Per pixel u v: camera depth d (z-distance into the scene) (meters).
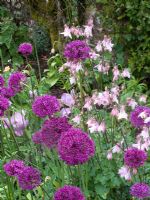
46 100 0.83
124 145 1.07
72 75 1.16
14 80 1.04
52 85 1.80
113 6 1.83
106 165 1.01
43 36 2.48
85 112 1.10
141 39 1.80
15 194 1.03
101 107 1.25
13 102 1.41
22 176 0.75
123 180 0.98
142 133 0.88
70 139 0.72
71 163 0.71
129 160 0.80
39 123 1.17
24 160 1.07
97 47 1.18
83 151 0.71
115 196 1.02
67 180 1.00
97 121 1.00
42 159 1.10
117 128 1.12
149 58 1.78
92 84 1.52
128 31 1.82
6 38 2.38
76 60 1.04
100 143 1.04
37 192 1.03
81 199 0.70
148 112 0.87
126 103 1.03
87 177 0.95
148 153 1.05
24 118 1.17
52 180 1.00
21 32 2.44
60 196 0.70
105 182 0.98
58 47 2.06
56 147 0.82
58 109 0.83
